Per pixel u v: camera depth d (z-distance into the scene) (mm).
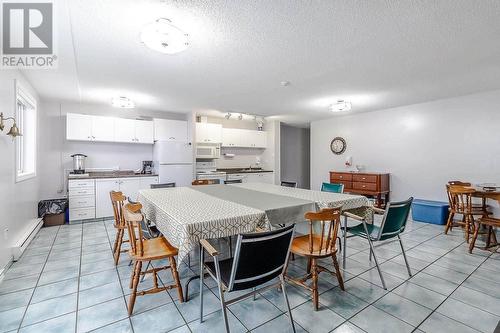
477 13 1815
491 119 3895
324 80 3348
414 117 4797
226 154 6598
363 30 2059
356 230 2514
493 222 2889
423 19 1896
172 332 1629
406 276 2375
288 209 2156
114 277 2361
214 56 2568
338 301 1972
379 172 5355
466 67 2885
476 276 2373
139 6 1719
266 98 4305
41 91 3848
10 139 2703
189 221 1675
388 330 1643
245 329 1658
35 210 3928
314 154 6746
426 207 4281
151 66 2830
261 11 1789
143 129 5039
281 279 1650
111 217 4543
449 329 1649
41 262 2682
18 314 1798
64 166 4637
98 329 1651
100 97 4223
